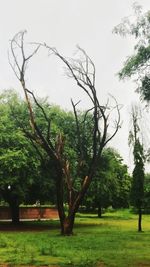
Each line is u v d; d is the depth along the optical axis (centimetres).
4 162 3456
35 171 3656
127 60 1820
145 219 5856
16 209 4256
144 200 3444
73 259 1742
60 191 3017
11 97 4069
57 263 1620
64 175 3166
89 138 4094
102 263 1650
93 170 2991
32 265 1587
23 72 2958
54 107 4191
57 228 3806
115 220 5519
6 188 3947
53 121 4062
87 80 2912
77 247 2180
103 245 2305
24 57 2955
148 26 1783
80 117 4162
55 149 2998
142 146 3459
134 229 3728
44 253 1892
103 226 4159
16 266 1562
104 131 2981
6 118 3788
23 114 3897
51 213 5631
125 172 7094
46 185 3788
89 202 6569
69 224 2991
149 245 2333
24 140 3616
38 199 4197
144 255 1894
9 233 3169
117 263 1648
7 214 5100
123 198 7075
